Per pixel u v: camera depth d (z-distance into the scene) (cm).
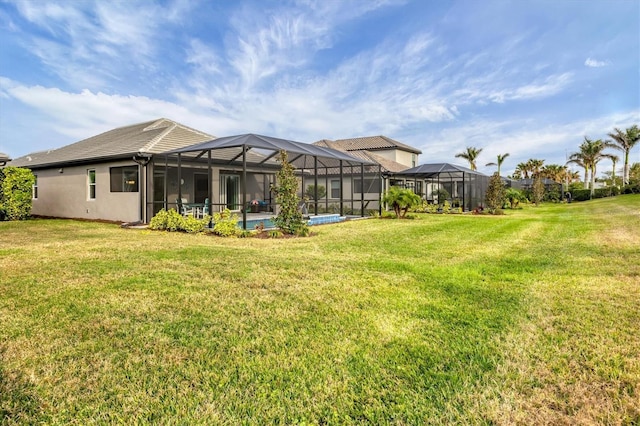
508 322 372
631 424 220
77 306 418
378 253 764
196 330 355
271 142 1296
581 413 230
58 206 1756
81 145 2130
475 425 220
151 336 341
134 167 1401
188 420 227
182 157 1469
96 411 236
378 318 384
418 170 2458
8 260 659
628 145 3956
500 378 270
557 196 4112
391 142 3238
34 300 438
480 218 1766
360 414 231
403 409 235
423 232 1150
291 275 560
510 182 3994
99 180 1540
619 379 267
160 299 444
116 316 389
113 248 796
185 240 960
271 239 995
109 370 283
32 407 239
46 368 286
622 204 2620
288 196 1104
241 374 277
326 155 1536
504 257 718
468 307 417
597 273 575
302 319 383
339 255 736
